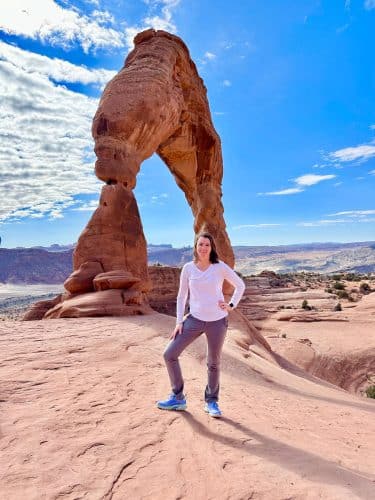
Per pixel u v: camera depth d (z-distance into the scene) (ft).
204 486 8.32
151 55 59.88
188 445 10.49
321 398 26.09
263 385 23.85
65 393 14.25
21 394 13.84
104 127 51.16
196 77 76.48
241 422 12.98
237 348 39.40
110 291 41.70
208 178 78.95
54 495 7.73
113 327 30.94
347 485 8.55
